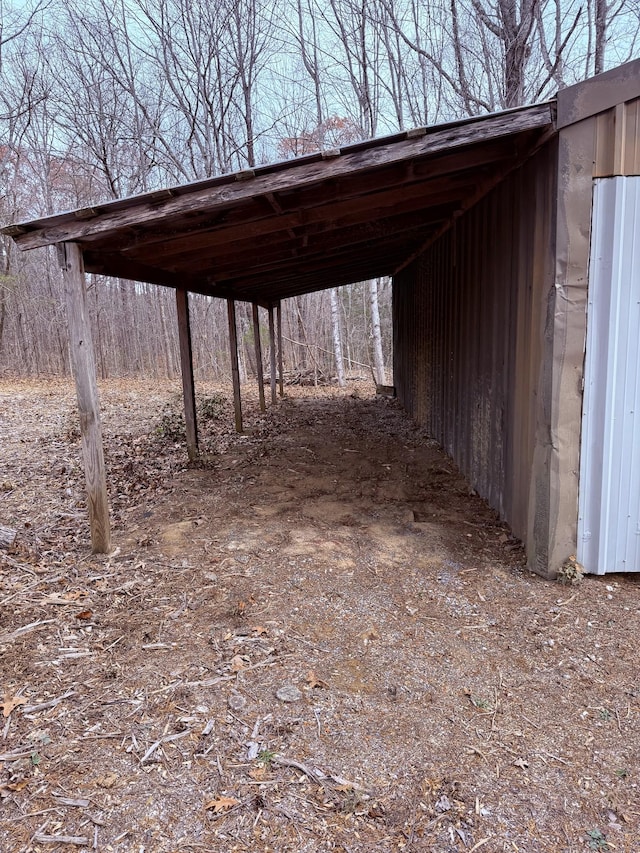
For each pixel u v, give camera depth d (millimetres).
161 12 13094
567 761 1830
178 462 6262
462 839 1533
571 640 2551
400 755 1857
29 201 17688
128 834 1553
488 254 4402
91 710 2092
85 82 13461
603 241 2898
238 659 2424
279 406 11125
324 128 15188
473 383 5000
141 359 19891
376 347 13883
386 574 3281
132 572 3369
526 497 3545
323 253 6238
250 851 1501
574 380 3004
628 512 3086
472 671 2336
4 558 3494
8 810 1630
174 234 3631
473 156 3326
